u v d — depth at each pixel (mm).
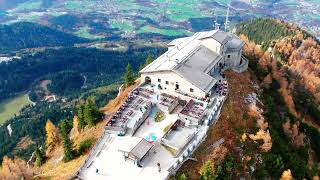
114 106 133000
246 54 164125
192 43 143125
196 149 95875
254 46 179000
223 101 116438
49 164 121625
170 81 121500
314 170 127562
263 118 117750
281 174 102188
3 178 110562
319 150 145375
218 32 143250
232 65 144625
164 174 86188
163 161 91000
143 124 105812
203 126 103938
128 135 100500
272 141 111750
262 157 102500
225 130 105438
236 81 134625
